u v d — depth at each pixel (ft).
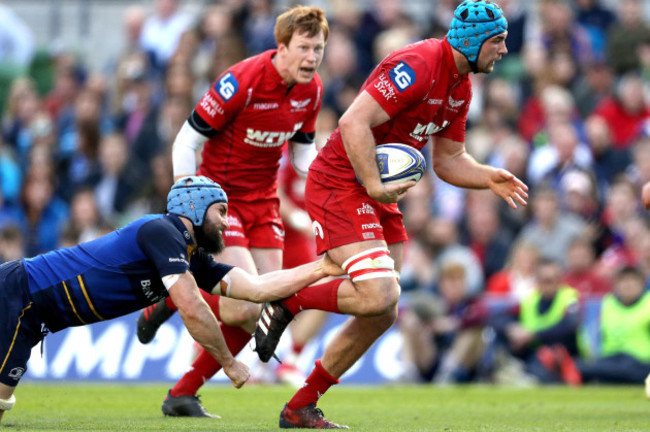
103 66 217.77
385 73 61.52
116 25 220.64
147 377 120.26
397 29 168.55
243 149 76.23
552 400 95.66
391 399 95.91
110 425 65.46
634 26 161.17
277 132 76.07
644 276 125.49
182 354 120.37
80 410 78.84
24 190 166.09
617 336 120.98
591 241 136.87
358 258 61.82
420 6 197.77
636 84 151.33
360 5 196.03
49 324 59.21
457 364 124.47
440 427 67.00
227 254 75.46
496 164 148.56
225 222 61.11
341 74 164.04
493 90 156.15
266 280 62.64
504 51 63.05
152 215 60.39
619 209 136.26
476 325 124.47
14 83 201.87
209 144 77.61
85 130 168.86
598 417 76.54
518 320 124.47
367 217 62.64
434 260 139.64
